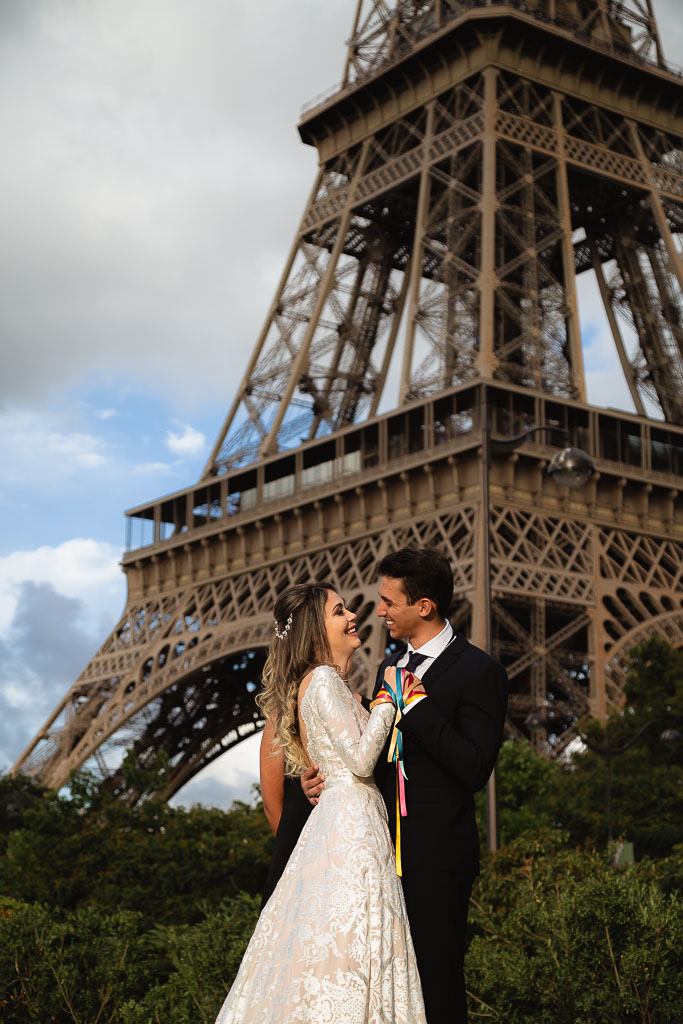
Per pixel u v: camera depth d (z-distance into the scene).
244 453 84.88
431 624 11.32
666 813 60.22
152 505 90.69
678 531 74.06
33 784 81.75
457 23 77.25
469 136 76.31
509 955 17.84
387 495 70.94
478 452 66.06
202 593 82.94
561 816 59.84
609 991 16.59
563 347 82.81
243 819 57.31
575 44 79.69
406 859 10.51
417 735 10.54
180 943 20.61
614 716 64.94
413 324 73.12
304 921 9.98
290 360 84.69
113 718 80.94
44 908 22.80
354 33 88.94
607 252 92.06
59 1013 19.58
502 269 72.31
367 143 84.94
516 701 63.31
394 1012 9.83
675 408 81.56
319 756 10.69
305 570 74.94
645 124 84.62
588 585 67.00
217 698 87.75
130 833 54.69
